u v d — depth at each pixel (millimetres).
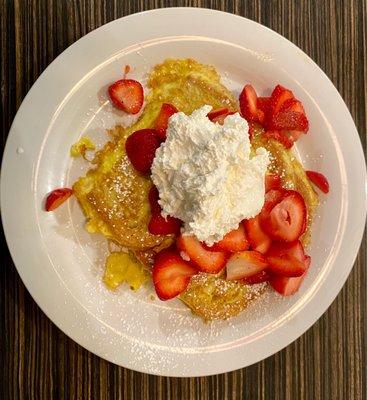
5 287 357
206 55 365
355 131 380
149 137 339
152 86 362
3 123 356
